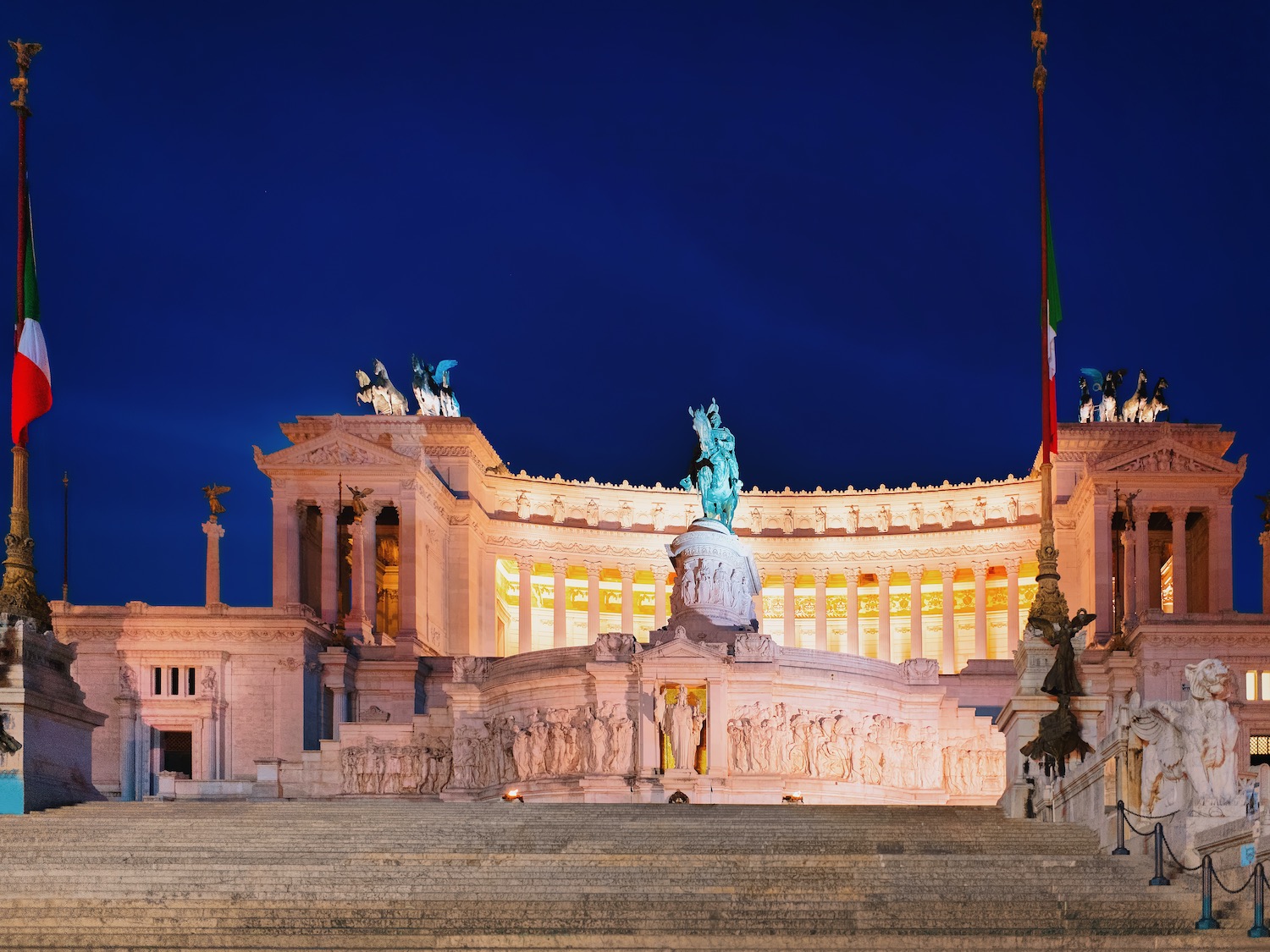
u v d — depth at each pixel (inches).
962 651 5315.0
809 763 3169.3
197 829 1877.5
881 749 3262.8
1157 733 1592.0
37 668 2202.3
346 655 3865.7
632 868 1617.9
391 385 5054.1
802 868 1616.6
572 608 5339.6
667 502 5246.1
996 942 1334.9
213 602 3799.2
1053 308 2343.8
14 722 2140.7
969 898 1505.9
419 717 3388.3
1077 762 1957.4
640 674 3174.2
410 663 3914.9
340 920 1466.5
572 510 5162.4
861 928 1435.8
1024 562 4975.4
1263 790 1352.1
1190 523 4904.0
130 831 1866.4
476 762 3307.1
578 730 3176.7
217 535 3843.5
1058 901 1456.7
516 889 1558.8
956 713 3348.9
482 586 4953.3
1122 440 4874.5
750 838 1847.9
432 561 4712.1
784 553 5236.2
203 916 1475.1
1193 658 3750.0
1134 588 4303.6
